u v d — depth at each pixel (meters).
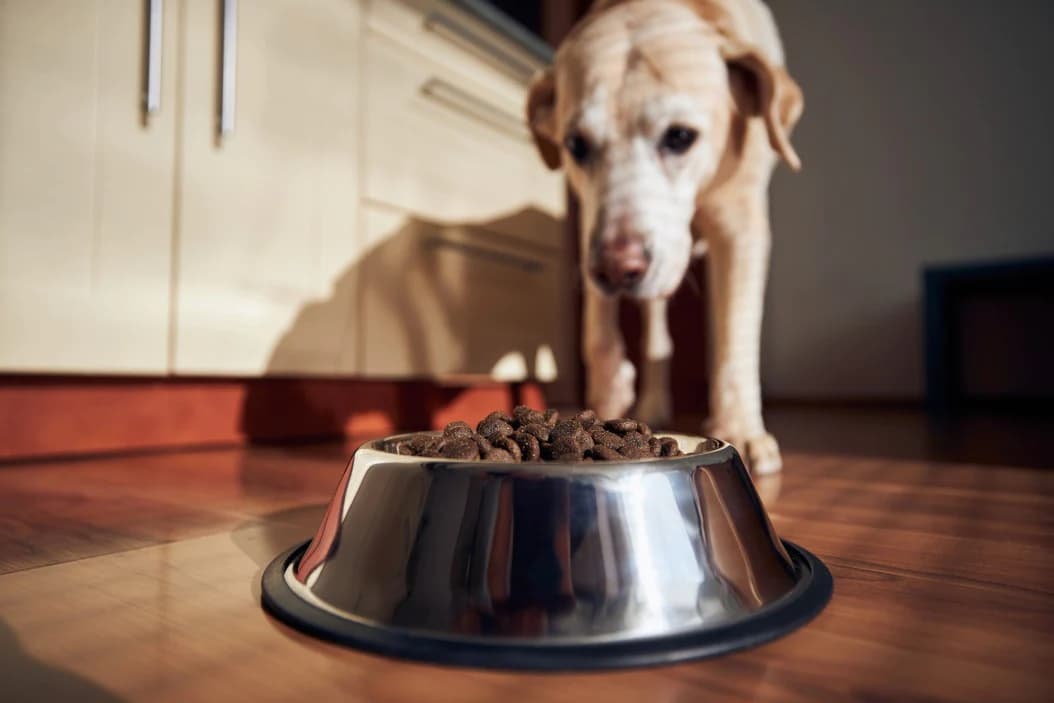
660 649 0.33
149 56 1.08
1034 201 2.88
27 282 0.97
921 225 3.12
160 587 0.47
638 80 0.97
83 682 0.32
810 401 3.37
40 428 1.09
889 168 3.20
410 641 0.34
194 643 0.37
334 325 1.38
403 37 1.51
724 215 1.10
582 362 2.43
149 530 0.64
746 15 1.22
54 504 0.76
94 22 1.02
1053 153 2.84
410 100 1.53
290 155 1.29
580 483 0.37
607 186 0.97
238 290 1.22
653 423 1.70
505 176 1.81
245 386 1.36
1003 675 0.33
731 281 1.09
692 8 1.12
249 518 0.69
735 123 1.06
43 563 0.53
